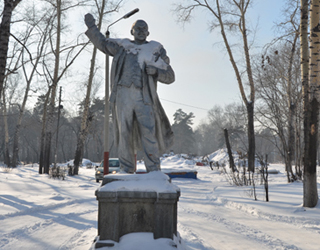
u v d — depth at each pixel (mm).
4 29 11266
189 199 11828
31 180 20156
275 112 17375
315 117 9312
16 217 7852
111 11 24969
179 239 4809
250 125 24891
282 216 7891
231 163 27594
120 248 4141
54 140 66375
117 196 4344
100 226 4375
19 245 5262
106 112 11055
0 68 11164
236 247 5246
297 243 5582
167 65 5301
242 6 23844
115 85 5172
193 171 23906
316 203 8945
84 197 12102
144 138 5043
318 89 9461
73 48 25031
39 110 67188
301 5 10289
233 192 13125
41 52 25062
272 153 65500
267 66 16828
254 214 8617
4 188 14883
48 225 6902
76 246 5059
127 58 5211
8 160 39438
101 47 5434
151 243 4180
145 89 5113
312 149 9195
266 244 5488
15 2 12359
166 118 5332
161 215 4340
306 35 10148
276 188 14016
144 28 5332
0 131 57438
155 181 4500
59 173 23562
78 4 24734
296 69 16484
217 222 7418
